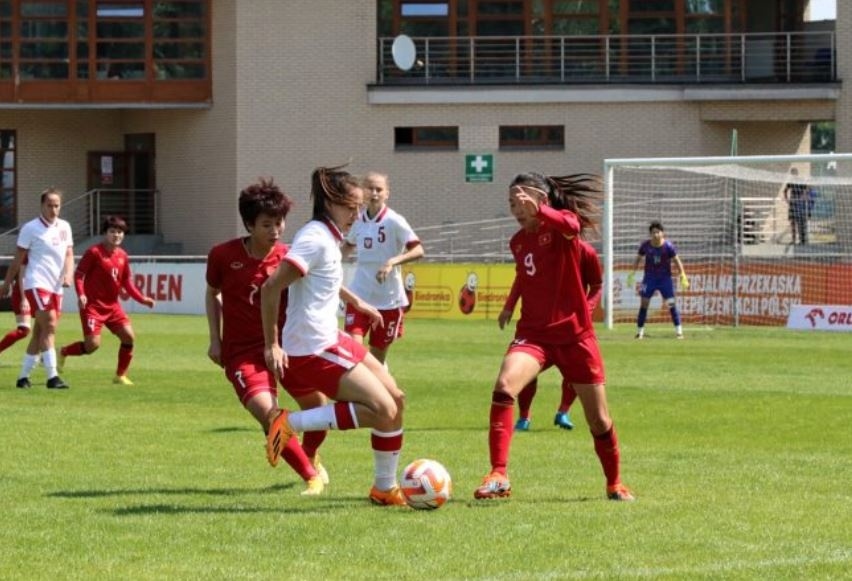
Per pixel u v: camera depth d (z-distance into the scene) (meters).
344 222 11.70
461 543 10.04
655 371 26.69
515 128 55.44
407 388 23.36
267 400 12.10
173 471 13.88
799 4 57.19
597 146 54.84
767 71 55.06
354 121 55.78
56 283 23.50
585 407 12.05
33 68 57.59
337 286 11.70
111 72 57.50
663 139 54.59
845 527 10.70
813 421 18.94
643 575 8.98
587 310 12.11
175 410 20.23
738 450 16.03
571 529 10.56
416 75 56.16
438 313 46.00
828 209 44.06
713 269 42.28
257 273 12.31
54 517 11.10
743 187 52.56
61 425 17.92
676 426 18.44
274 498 12.11
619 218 52.06
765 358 29.80
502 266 45.22
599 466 14.35
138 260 52.34
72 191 60.56
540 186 12.25
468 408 20.48
